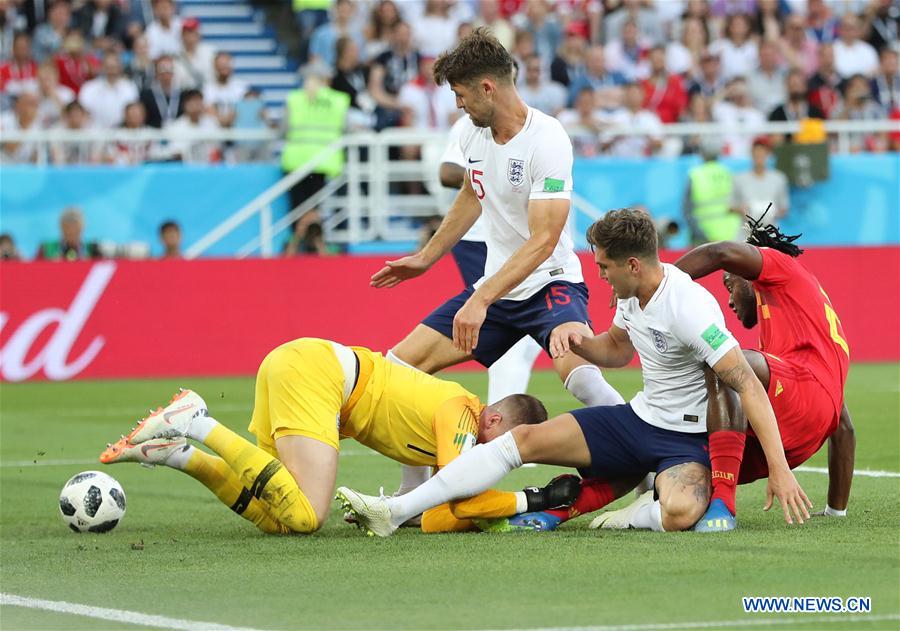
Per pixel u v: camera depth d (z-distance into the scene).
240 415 44.06
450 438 22.56
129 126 65.31
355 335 59.03
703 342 21.08
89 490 23.44
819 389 22.23
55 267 57.44
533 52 72.12
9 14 72.12
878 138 72.38
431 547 20.64
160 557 20.38
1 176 62.12
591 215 65.06
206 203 64.00
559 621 15.40
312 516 21.78
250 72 79.56
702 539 20.64
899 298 61.62
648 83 71.62
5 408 47.62
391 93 69.62
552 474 30.52
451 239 26.80
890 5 80.69
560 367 25.94
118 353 57.88
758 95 74.38
